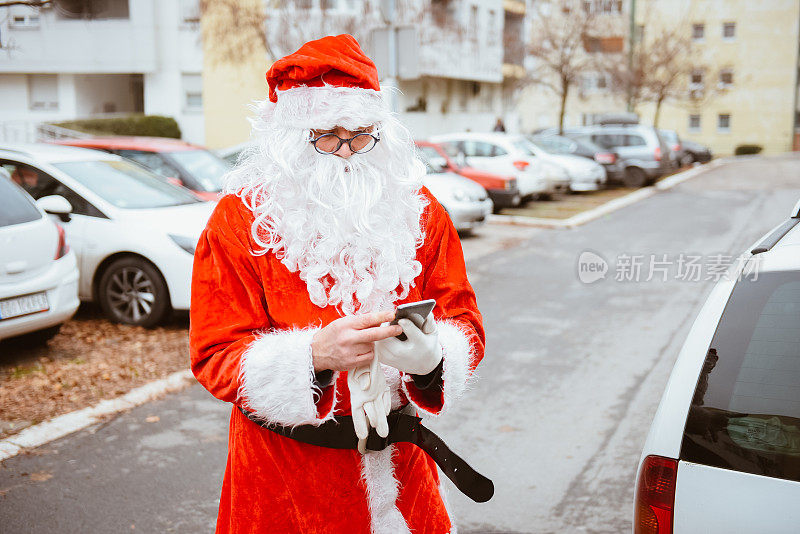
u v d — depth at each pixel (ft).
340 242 5.56
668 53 97.50
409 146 5.92
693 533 6.35
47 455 14.05
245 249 5.66
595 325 23.82
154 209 23.22
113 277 22.44
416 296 6.07
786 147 148.36
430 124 98.02
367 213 5.56
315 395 5.41
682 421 6.66
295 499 5.75
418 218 6.02
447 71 93.71
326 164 5.59
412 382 5.73
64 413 15.87
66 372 18.37
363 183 5.61
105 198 23.16
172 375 18.31
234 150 40.42
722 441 6.44
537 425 15.66
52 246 18.81
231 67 86.33
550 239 41.65
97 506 12.22
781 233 8.09
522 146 57.98
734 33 148.05
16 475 13.23
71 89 87.97
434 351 5.32
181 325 22.74
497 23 109.60
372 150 5.76
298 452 5.75
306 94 5.56
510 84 122.52
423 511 6.10
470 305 6.29
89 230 22.56
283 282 5.65
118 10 86.53
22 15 36.42
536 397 17.33
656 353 20.70
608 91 103.04
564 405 16.80
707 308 7.30
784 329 6.75
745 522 6.14
